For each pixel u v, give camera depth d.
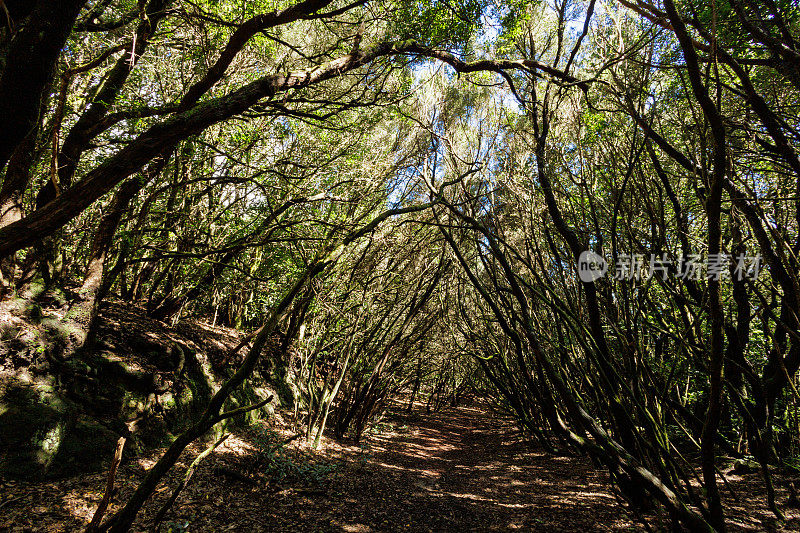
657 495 2.79
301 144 7.36
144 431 5.00
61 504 3.59
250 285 7.94
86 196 2.67
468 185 5.81
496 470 6.91
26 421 3.92
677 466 3.14
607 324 4.29
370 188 7.13
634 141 3.46
